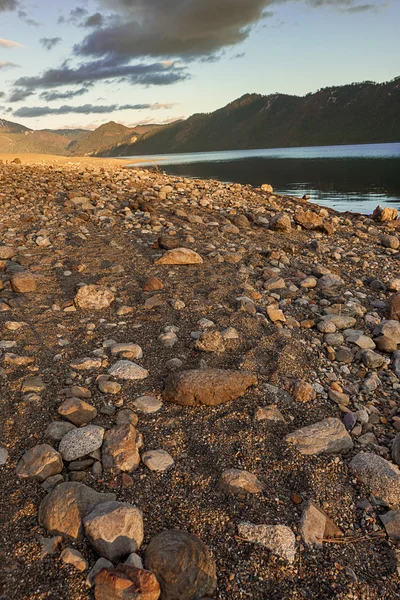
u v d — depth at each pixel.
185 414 3.50
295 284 6.66
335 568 2.39
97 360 4.08
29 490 2.72
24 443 3.08
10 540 2.39
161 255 7.23
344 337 5.03
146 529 2.53
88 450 3.00
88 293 5.34
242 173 35.66
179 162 68.38
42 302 5.38
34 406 3.44
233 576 2.31
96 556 2.35
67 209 10.08
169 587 2.18
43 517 2.50
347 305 5.82
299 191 21.94
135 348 4.32
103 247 7.62
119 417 3.36
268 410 3.55
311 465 3.07
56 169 20.25
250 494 2.79
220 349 4.42
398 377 4.36
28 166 21.98
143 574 2.13
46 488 2.74
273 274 6.73
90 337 4.61
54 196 11.58
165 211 10.65
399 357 4.59
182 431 3.30
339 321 5.28
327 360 4.55
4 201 10.81
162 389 3.78
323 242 9.21
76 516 2.48
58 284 5.97
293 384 3.98
